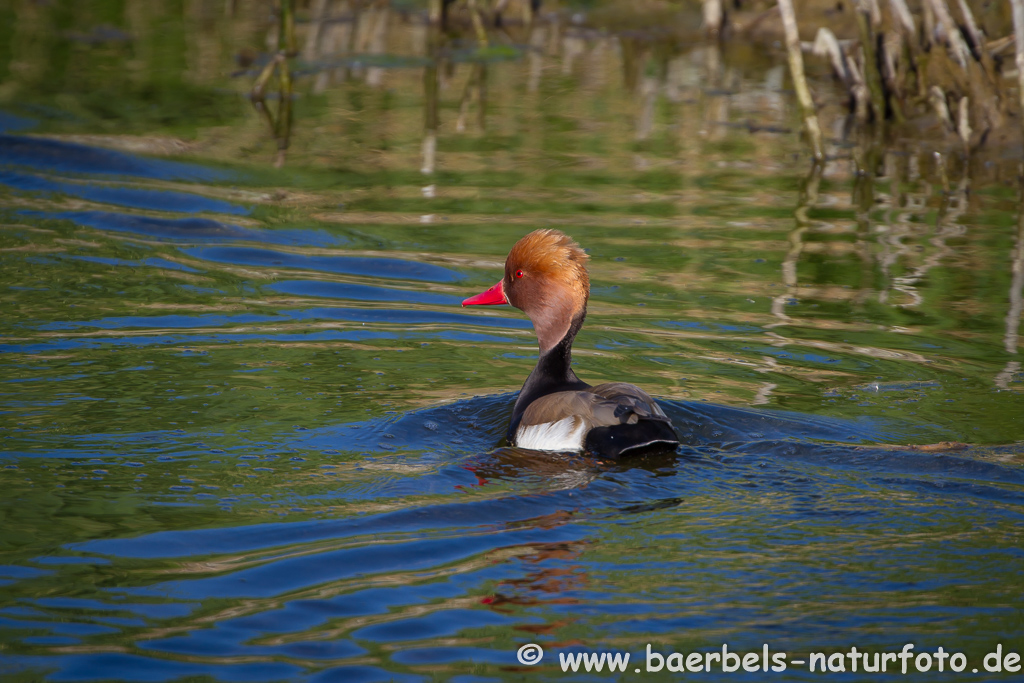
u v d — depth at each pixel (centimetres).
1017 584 785
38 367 1230
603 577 800
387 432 1096
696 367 1288
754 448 1047
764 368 1283
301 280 1555
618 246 1703
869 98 2392
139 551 841
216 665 700
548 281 1156
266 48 2930
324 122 2356
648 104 2533
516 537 862
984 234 1755
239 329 1379
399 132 2302
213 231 1738
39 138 2120
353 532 873
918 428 1105
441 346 1362
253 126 2308
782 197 1953
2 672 689
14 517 894
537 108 2497
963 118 2192
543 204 1886
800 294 1523
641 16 3281
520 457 1030
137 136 2184
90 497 934
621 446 1013
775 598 770
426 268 1608
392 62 2831
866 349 1339
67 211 1797
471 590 784
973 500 926
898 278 1573
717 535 863
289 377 1240
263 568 815
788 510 908
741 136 2314
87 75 2608
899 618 744
